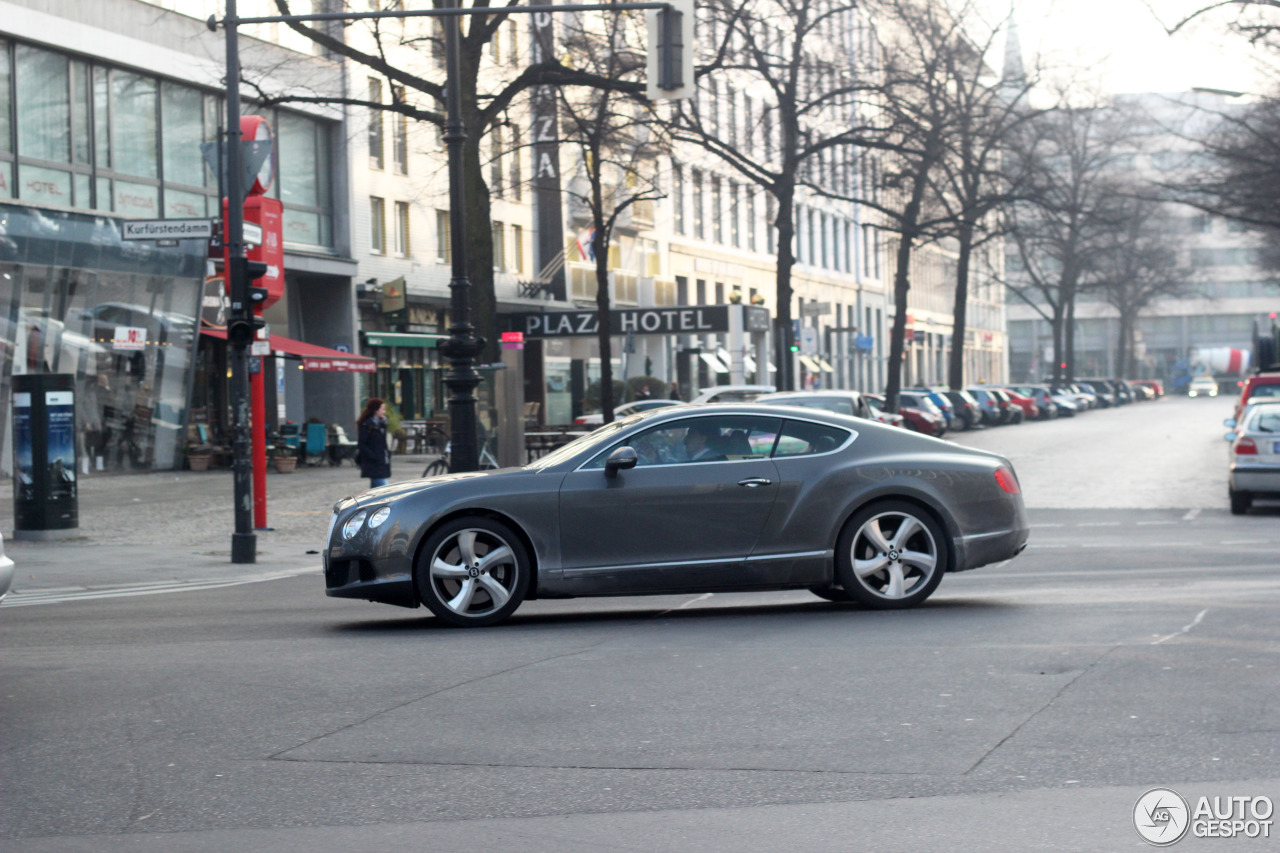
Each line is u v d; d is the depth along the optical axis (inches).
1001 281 3659.0
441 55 1261.1
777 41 1648.6
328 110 1815.9
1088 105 1924.2
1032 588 544.4
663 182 2741.1
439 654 393.1
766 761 266.5
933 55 1847.9
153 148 1524.4
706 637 417.7
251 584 644.1
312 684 350.0
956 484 467.5
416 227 2022.6
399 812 238.1
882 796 241.9
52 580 657.0
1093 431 2549.2
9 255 1280.8
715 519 452.8
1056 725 290.5
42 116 1369.3
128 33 1465.3
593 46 1389.0
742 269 3147.1
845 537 461.7
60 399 849.5
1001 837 218.1
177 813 239.5
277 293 850.8
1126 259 3735.2
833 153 1989.4
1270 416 962.1
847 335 3796.8
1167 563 642.2
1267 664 352.5
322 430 1605.6
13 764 274.1
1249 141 1512.1
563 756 273.0
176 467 1512.1
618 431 460.8
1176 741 275.4
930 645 392.2
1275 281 3068.4
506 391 1067.3
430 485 450.9
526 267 2308.1
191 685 351.6
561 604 523.2
